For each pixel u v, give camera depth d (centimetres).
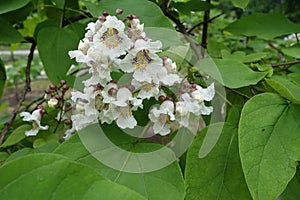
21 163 17
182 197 22
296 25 40
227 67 30
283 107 26
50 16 48
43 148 30
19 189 16
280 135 25
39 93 144
